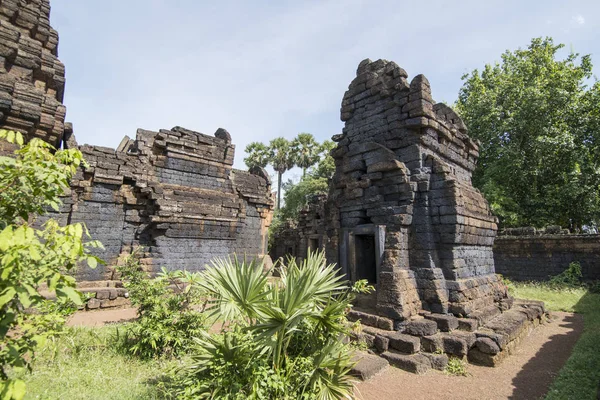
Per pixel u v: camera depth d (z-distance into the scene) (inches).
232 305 164.9
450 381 229.1
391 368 248.5
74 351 230.2
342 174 393.7
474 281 336.2
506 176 858.8
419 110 338.3
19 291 74.8
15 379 75.6
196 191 578.9
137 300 262.7
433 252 319.9
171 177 565.6
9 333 135.1
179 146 581.6
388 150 349.7
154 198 513.7
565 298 548.1
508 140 890.1
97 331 295.4
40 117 292.0
